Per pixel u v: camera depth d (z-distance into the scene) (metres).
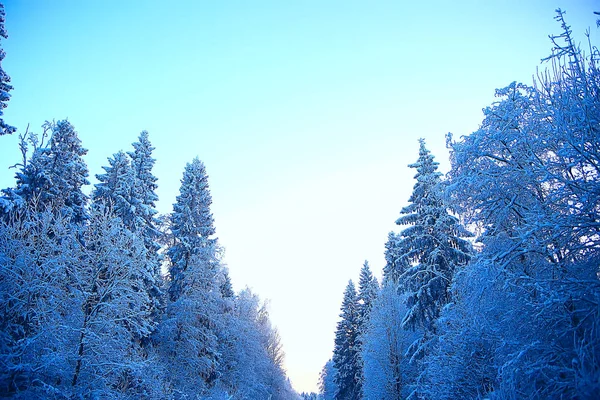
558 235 8.43
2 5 16.28
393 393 24.73
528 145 9.84
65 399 13.71
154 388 19.08
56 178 19.83
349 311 44.16
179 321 25.14
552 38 9.00
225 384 31.64
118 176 25.69
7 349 13.15
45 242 15.73
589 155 8.00
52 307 14.89
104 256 17.22
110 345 16.02
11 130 15.99
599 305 6.95
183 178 32.09
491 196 10.87
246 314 42.41
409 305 20.67
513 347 8.57
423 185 21.58
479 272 9.63
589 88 8.22
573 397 6.66
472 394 12.07
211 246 29.00
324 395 71.56
